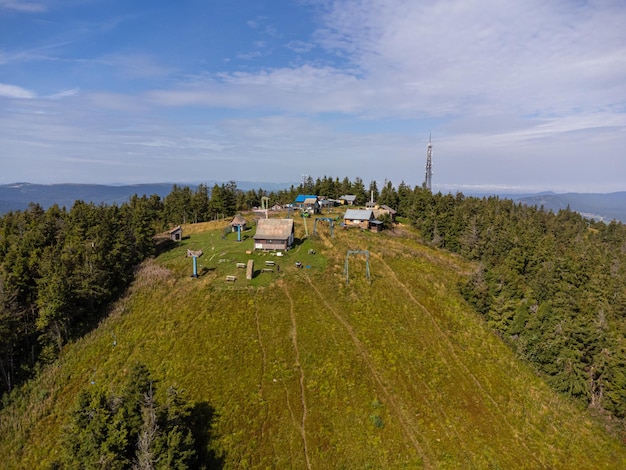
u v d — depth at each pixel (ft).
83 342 198.49
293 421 151.12
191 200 513.04
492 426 162.20
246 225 392.27
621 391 185.26
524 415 171.53
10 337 180.65
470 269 333.83
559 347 205.98
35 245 248.52
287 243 299.17
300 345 187.42
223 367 172.65
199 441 140.56
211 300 218.18
